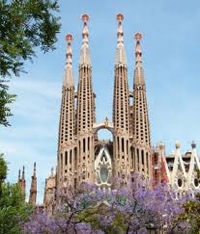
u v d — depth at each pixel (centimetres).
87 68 15612
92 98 15250
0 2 1342
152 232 6088
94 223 6506
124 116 15050
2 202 3941
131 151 15000
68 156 14788
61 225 6338
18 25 1377
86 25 16338
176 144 15612
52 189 14950
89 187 7325
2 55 1341
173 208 6644
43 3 1416
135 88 15800
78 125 14975
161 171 15075
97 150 15125
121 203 6788
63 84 15738
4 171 2489
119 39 16125
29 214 5478
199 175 3566
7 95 1358
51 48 1484
